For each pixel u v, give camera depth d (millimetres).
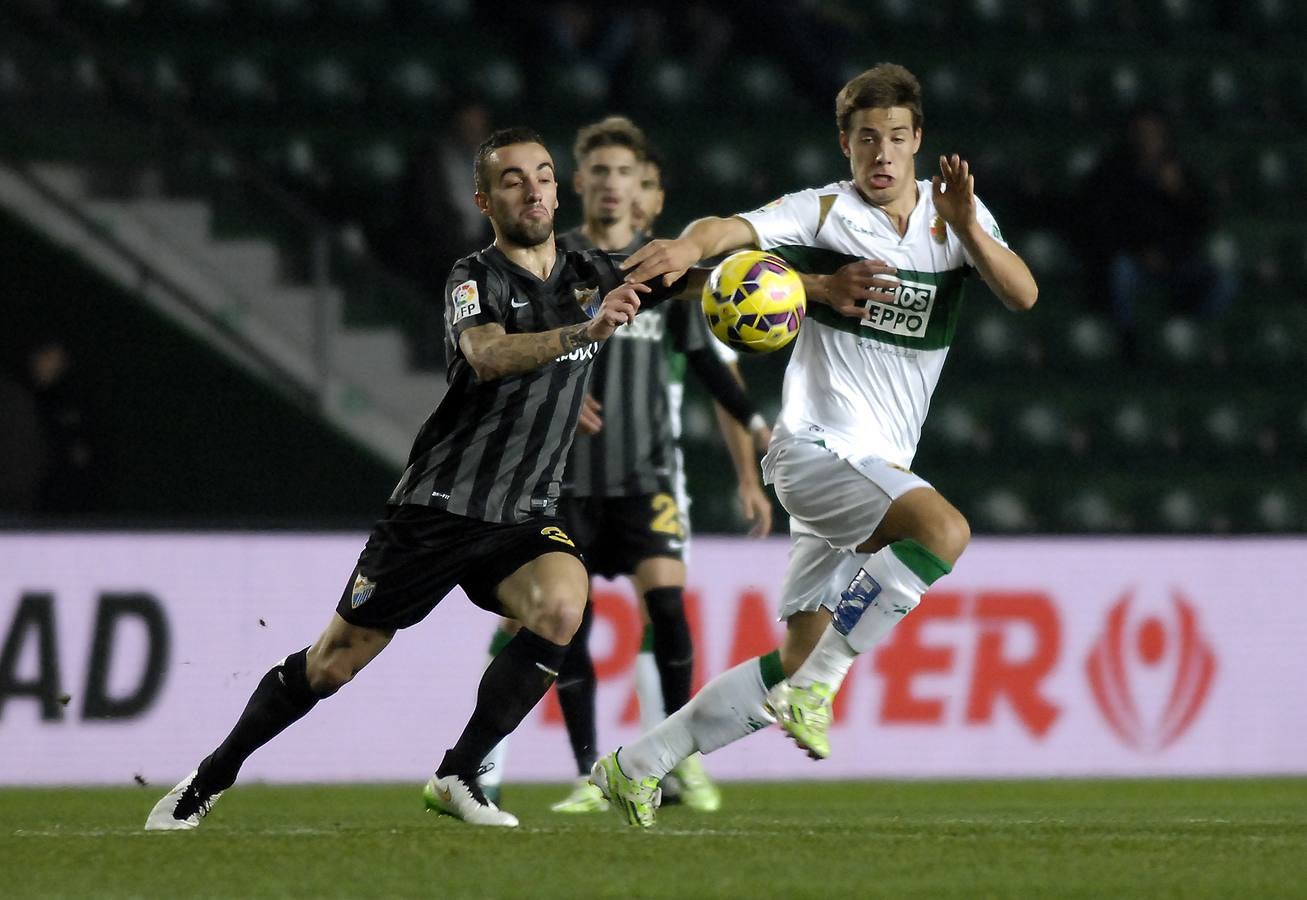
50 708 31641
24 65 40812
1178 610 36719
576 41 55156
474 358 17656
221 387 41188
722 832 17938
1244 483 49438
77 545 31984
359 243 45250
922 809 25453
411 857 15422
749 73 56531
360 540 33625
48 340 41312
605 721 33281
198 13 53219
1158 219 52375
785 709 18516
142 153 41062
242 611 32781
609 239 25406
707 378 26109
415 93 53281
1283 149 59281
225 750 18719
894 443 20078
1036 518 47969
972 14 60469
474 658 33594
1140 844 16891
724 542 34438
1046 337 51875
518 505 18750
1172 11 62188
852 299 18812
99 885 13766
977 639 35406
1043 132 57656
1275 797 29344
